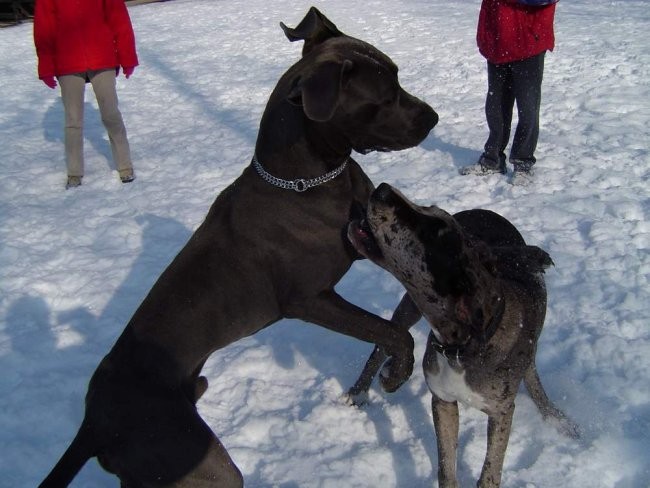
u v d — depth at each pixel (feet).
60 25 20.43
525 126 18.11
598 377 11.37
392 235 8.73
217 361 13.03
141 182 21.75
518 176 18.44
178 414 8.48
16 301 15.52
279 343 13.35
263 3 56.29
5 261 17.30
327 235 9.56
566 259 14.85
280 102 9.45
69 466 8.20
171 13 54.75
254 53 37.78
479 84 27.91
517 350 8.84
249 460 10.82
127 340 8.94
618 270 14.24
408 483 10.23
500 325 8.73
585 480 9.69
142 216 19.19
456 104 25.71
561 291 13.80
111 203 20.34
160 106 29.63
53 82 21.39
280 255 9.52
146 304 9.24
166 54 39.19
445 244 8.45
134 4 64.75
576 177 18.70
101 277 16.25
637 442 10.05
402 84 28.76
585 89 25.82
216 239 9.61
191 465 8.40
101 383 8.60
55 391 12.59
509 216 16.94
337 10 49.03
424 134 9.71
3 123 28.53
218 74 33.73
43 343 13.94
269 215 9.46
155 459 8.30
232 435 11.30
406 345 10.05
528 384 10.55
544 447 10.28
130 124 27.66
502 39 17.39
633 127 21.68
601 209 16.78
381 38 38.22
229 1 59.57
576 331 12.54
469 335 8.51
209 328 9.27
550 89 26.27
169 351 8.87
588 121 22.61
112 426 8.30
